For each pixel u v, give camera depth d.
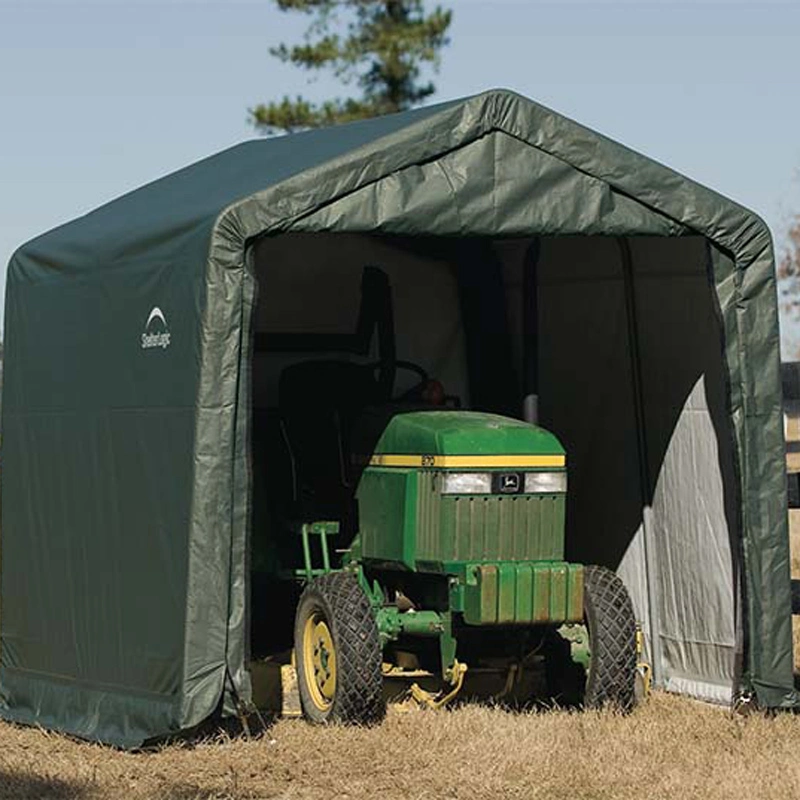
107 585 11.42
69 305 12.15
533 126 11.27
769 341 11.60
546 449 11.58
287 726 11.18
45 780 9.83
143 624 10.95
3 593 12.77
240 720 10.79
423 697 11.67
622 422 13.16
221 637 10.48
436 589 11.77
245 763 10.14
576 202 11.33
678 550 12.66
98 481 11.58
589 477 13.55
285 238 13.98
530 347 12.80
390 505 11.87
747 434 11.55
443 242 14.26
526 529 11.52
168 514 10.74
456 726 10.95
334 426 12.70
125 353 11.35
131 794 9.52
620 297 13.04
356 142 11.23
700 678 12.45
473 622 11.14
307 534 12.36
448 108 11.07
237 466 10.56
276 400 13.89
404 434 11.79
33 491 12.43
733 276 11.62
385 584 12.20
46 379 12.36
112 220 12.41
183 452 10.62
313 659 11.54
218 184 11.86
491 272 14.12
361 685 11.05
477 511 11.38
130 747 10.73
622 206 11.43
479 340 14.16
